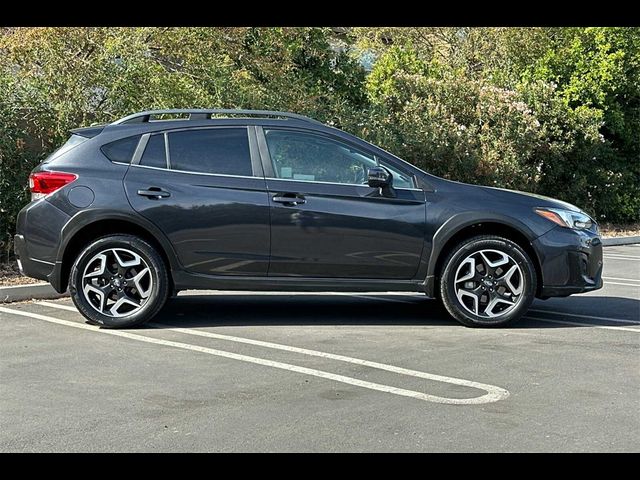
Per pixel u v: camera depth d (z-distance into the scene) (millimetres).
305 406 5133
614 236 17156
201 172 7477
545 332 7340
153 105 11672
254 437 4605
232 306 8609
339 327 7520
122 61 11398
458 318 7477
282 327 7500
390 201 7465
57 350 6566
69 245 7387
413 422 4840
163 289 7379
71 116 10828
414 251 7465
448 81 16297
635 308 8672
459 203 7492
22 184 10250
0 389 5496
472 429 4727
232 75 13055
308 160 7578
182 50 12906
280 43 14789
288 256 7426
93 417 4930
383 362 6203
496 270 7504
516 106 16062
